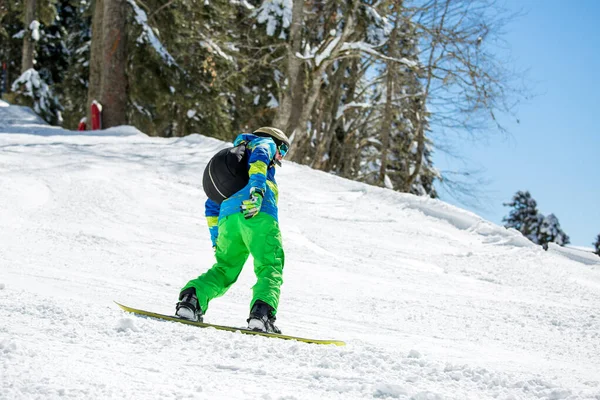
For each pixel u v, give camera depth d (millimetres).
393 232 23484
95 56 49281
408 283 17016
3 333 6781
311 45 51281
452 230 24844
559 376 7559
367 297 14586
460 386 6426
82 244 16859
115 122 47750
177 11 51750
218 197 9453
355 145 64250
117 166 27203
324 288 15195
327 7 46844
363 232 23031
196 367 6367
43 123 47156
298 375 6355
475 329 12242
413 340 10492
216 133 57906
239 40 55062
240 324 10070
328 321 11656
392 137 63219
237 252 9523
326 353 7391
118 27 47875
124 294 11375
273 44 45000
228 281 9539
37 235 17031
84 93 58469
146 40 48938
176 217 21734
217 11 52812
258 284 9117
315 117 60125
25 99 57219
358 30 45469
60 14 72938
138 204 22547
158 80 50469
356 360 7191
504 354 9836
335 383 6145
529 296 16750
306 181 29672
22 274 11820
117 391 5156
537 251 22516
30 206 20188
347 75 61750
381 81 56438
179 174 27406
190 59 54250
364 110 61625
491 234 24297
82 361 6004
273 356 7109
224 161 9359
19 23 73562
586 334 12570
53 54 72312
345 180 30188
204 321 10055
